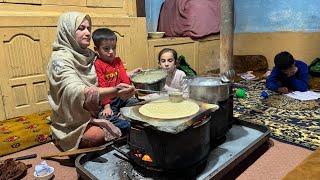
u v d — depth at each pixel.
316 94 2.89
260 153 1.72
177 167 1.30
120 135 1.77
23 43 2.45
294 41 4.25
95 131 1.69
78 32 1.83
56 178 1.53
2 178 1.48
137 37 3.33
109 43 1.99
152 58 3.56
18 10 2.50
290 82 3.05
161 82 1.74
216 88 1.58
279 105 2.61
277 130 2.04
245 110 2.52
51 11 2.70
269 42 4.52
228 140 1.79
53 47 1.88
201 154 1.38
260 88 3.34
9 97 2.43
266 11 4.45
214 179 1.31
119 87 1.56
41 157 1.73
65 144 1.80
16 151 1.87
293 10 4.16
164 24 4.40
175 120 1.24
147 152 1.31
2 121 2.38
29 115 2.53
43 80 2.62
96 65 1.98
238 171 1.53
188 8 4.04
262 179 1.45
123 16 3.23
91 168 1.51
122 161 1.57
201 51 4.23
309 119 2.24
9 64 2.39
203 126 1.36
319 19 3.96
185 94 1.79
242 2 4.68
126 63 3.27
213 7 4.21
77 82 1.61
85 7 2.95
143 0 3.37
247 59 4.58
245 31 4.75
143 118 1.28
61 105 1.71
